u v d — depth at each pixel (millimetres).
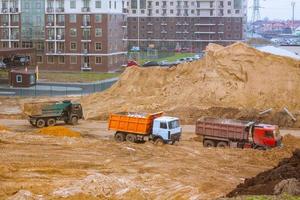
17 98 64312
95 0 95125
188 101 54750
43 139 37375
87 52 96438
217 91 55344
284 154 35094
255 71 56375
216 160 33625
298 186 18750
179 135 39375
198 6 158500
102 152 34094
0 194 23484
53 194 23016
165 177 27906
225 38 160125
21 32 98188
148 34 159500
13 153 32281
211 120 39156
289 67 56406
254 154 35375
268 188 19922
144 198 23141
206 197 23562
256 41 188625
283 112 49031
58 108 47844
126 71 63375
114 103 56750
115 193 23250
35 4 96938
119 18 102375
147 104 55031
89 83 78438
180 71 60656
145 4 158375
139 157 33188
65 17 96312
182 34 159250
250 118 48812
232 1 158000
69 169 28812
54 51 97188
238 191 21141
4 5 98312
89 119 51875
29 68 88500
